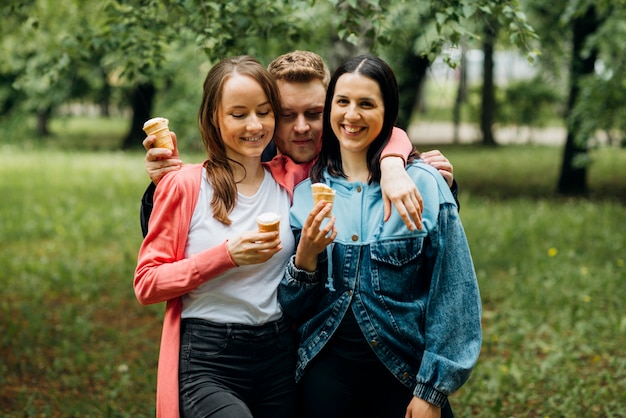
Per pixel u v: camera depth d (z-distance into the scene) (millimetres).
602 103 10562
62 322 6547
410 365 2416
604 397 4707
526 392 4820
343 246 2400
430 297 2369
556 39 12750
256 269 2447
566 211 11133
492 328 6109
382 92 2389
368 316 2375
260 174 2576
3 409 4719
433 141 28250
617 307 6531
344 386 2438
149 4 4242
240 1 4098
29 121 29156
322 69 2654
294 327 2584
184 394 2400
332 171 2516
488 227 9938
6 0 5160
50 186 14836
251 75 2400
